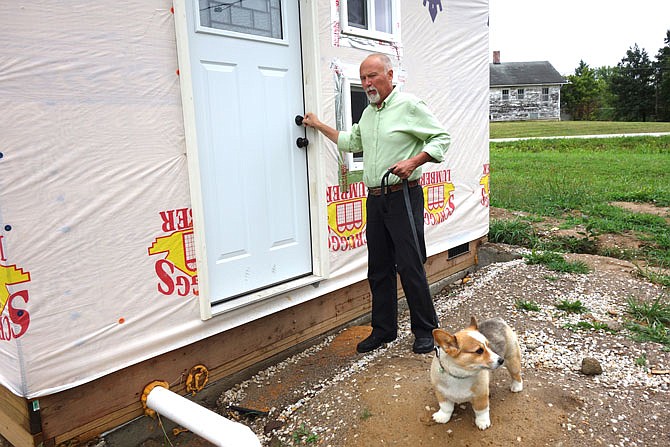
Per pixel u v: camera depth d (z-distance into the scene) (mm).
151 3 2771
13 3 2268
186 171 3025
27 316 2400
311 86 3822
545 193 11094
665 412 2930
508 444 2650
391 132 3406
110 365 2732
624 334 4039
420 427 2824
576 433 2725
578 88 62156
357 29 4164
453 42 5418
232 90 3357
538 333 4121
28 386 2416
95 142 2590
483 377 2672
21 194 2354
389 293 3828
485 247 6586
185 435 3098
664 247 6734
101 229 2648
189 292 3096
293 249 3908
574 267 5695
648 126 35656
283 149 3756
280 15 3680
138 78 2746
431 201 5262
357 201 4379
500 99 51688
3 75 2262
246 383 3551
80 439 2672
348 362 3793
